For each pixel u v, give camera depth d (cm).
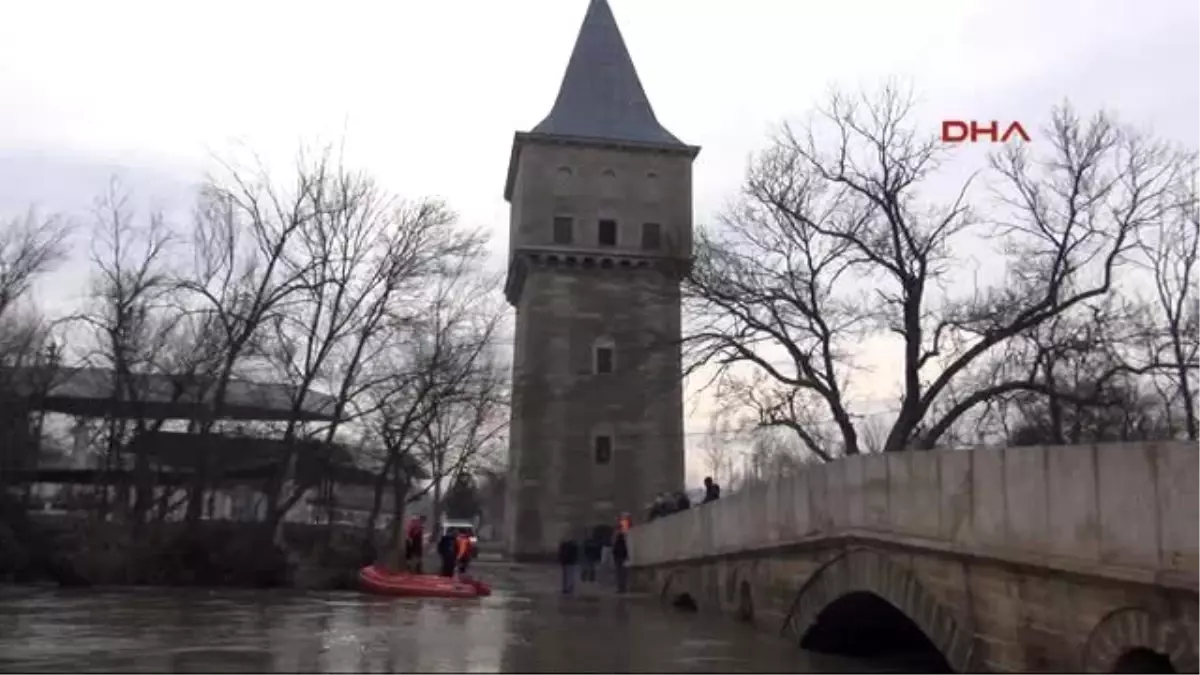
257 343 4256
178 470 4381
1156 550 1205
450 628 2302
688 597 2920
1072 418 4094
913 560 1638
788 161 4806
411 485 6500
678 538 3027
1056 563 1318
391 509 6469
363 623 2417
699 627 2327
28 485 4334
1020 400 3994
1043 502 1357
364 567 3878
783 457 7200
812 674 1583
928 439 3944
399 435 4459
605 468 6944
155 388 4625
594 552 4278
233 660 1733
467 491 7219
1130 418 4381
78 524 4128
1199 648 1127
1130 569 1209
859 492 1817
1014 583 1408
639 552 3616
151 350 4353
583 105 7669
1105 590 1257
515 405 6612
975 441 4431
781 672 1602
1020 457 1402
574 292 7200
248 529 4034
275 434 4484
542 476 6862
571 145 7438
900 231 4141
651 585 3397
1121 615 1234
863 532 1789
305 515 6025
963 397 4231
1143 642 1201
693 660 1747
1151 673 1219
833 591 1902
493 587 3891
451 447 6066
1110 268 3944
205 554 3916
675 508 3797
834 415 4175
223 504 5266
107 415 4553
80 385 5078
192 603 3072
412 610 2809
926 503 1616
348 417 4350
